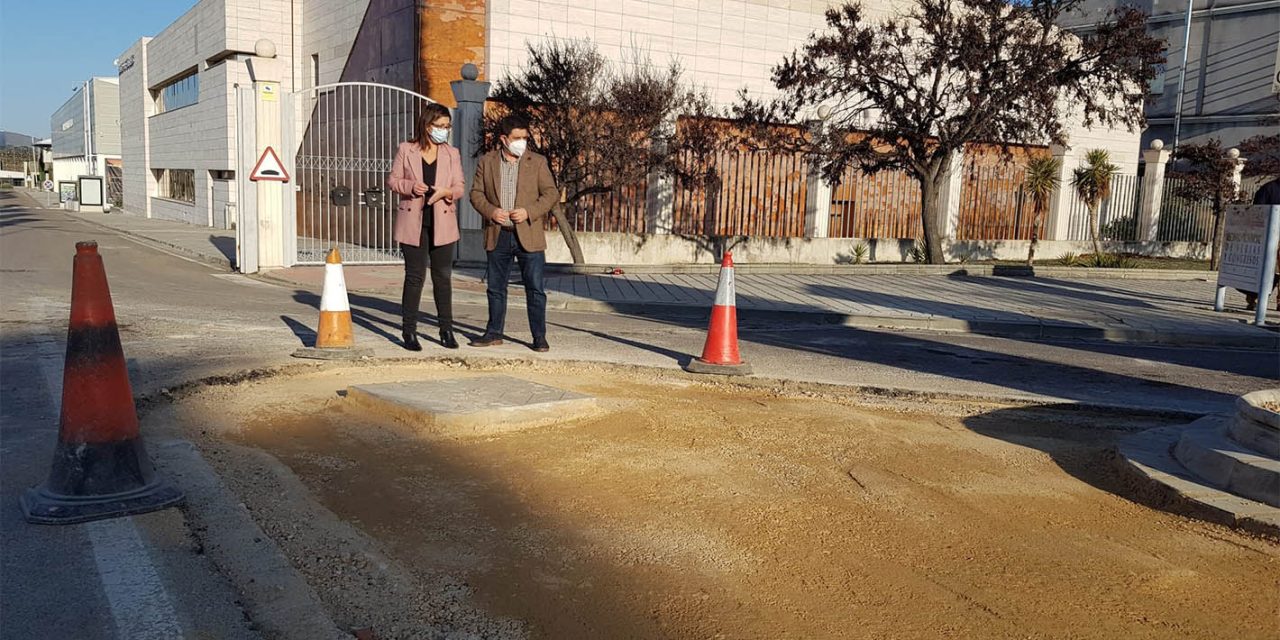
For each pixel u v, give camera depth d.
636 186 16.86
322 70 22.61
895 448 5.16
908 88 18.08
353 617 2.88
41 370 6.29
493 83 17.73
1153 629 3.04
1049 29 17.19
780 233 20.36
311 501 3.86
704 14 20.00
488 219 7.54
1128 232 24.98
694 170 16.94
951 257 21.81
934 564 3.52
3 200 52.94
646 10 19.30
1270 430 4.46
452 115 15.70
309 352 6.95
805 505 4.12
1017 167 23.02
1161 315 12.55
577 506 3.98
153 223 31.11
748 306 11.78
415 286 7.33
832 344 9.41
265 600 2.91
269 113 14.63
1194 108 31.75
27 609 2.78
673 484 4.31
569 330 9.39
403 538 3.56
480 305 11.38
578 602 3.07
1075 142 24.50
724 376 7.03
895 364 8.22
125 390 3.69
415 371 6.70
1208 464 4.50
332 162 17.61
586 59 15.70
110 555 3.19
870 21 21.77
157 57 35.94
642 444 4.97
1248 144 21.03
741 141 17.58
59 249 17.62
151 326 8.34
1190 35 31.77
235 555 3.23
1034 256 22.98
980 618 3.08
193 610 2.82
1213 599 3.30
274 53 14.61
